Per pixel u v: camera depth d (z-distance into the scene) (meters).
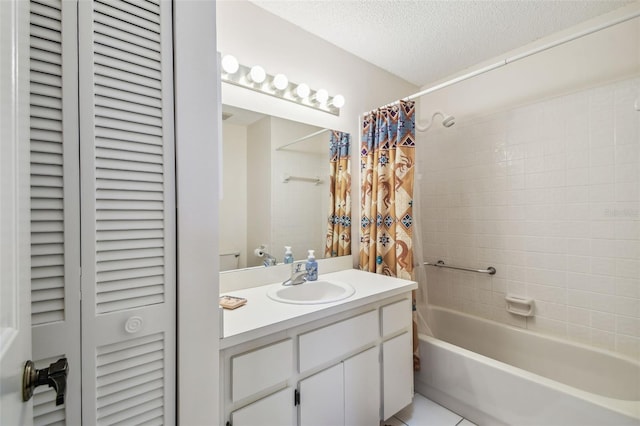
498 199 2.15
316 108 1.90
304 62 1.84
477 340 2.20
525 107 2.02
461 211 2.37
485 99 2.25
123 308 0.70
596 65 1.74
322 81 1.94
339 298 1.33
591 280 1.75
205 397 0.81
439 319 2.43
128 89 0.70
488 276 2.21
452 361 1.69
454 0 1.59
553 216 1.89
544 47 1.43
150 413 0.73
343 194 2.07
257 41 1.62
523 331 1.97
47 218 0.61
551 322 1.91
